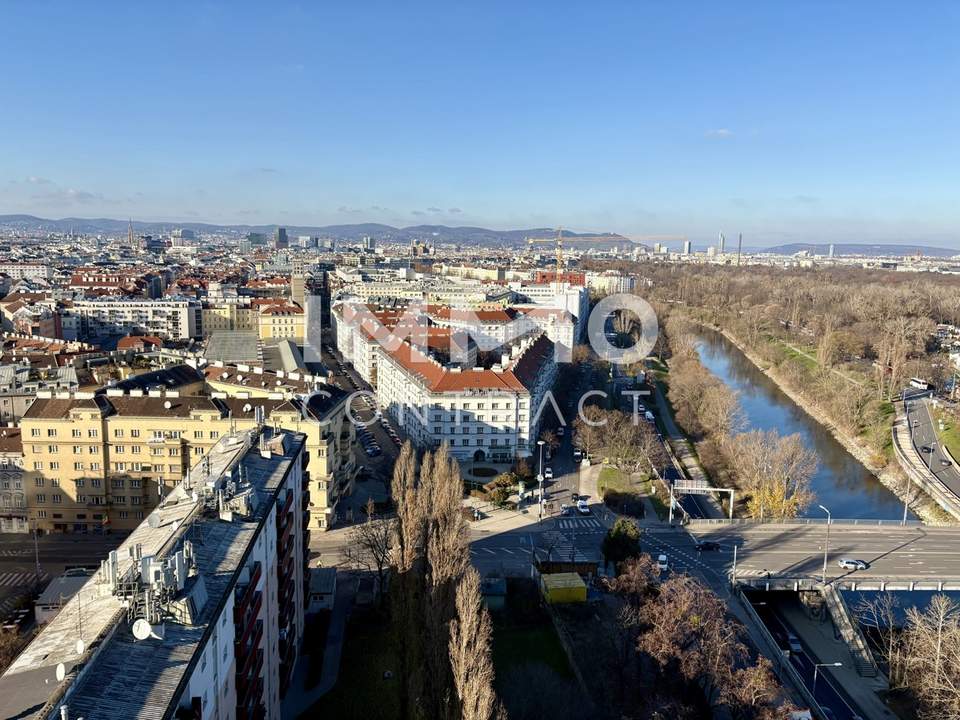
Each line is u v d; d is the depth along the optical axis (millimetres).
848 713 155875
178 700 74188
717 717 145875
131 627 82625
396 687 147875
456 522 170375
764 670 141500
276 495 130250
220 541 107312
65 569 190625
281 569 136875
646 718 137750
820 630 190875
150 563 87125
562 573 194875
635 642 152625
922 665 151500
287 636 141625
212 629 86812
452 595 144750
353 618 175500
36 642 82438
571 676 156250
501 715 117625
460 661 120438
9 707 69562
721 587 198625
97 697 70938
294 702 142125
